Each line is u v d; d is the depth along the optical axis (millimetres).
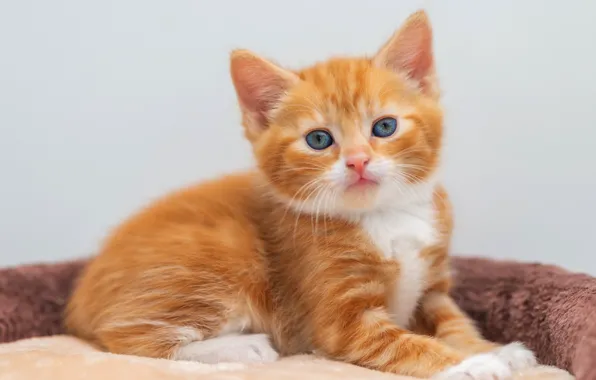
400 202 511
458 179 688
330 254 506
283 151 509
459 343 525
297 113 506
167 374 451
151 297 507
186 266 509
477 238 692
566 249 688
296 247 514
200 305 508
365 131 498
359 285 506
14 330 573
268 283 521
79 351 493
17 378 449
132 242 521
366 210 506
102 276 519
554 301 533
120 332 506
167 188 673
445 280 541
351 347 496
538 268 570
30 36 681
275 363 487
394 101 502
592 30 664
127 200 698
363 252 506
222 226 521
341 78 506
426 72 521
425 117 508
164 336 504
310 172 500
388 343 490
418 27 516
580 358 463
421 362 480
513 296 563
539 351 539
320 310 505
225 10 682
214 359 496
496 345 527
